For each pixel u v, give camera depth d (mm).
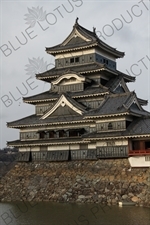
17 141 72375
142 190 55000
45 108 75188
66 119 67500
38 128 71562
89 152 63875
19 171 70938
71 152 66188
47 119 70500
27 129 72938
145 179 55750
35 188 66250
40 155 69812
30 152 71062
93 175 61188
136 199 54719
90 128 65938
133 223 42656
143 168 56969
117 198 56281
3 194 69375
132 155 57812
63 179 64062
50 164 67938
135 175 57031
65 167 65688
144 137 57688
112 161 60656
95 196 58562
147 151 56469
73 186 61938
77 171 63625
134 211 50094
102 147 61500
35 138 71688
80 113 67312
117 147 59969
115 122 61250
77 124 67250
